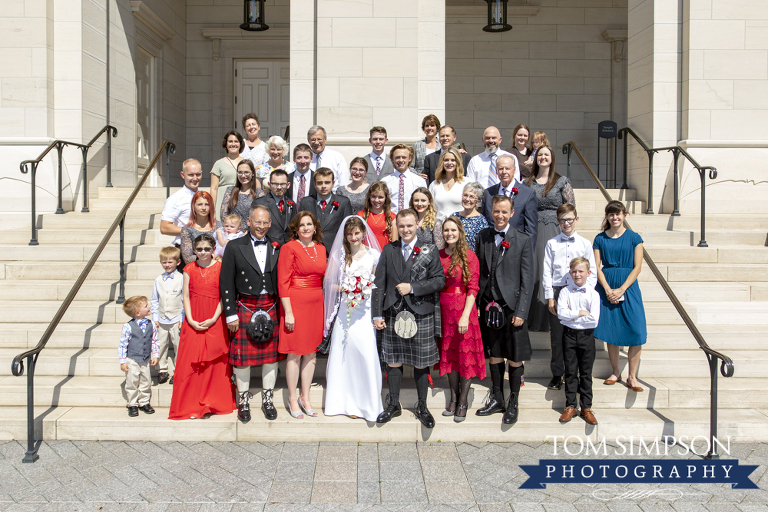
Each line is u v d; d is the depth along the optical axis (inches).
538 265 202.7
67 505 135.6
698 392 187.8
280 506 135.6
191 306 178.2
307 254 178.1
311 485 146.1
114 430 174.6
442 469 155.9
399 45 292.7
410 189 216.2
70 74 312.8
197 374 178.5
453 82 454.0
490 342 178.1
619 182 455.5
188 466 157.1
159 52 418.9
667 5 318.0
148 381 181.8
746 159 309.0
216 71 465.1
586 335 175.3
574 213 183.2
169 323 188.4
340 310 181.5
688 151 309.7
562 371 186.4
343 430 175.2
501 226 178.1
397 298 173.5
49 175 299.1
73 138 313.4
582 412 177.9
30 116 305.3
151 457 162.9
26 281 237.9
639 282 244.7
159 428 174.4
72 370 198.5
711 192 308.3
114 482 147.3
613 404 188.4
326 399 181.3
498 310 173.9
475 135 456.1
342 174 230.1
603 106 455.8
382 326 176.4
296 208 203.5
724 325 220.5
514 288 174.4
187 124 469.7
